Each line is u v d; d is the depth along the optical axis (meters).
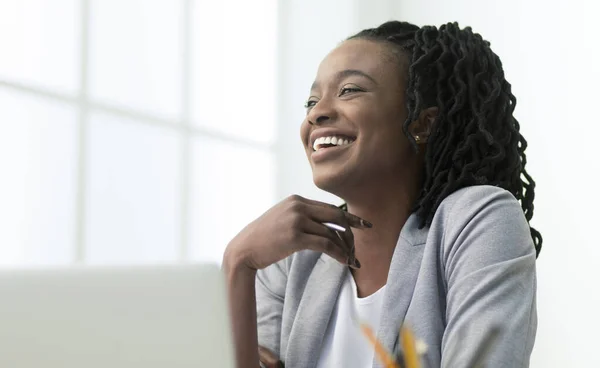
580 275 2.84
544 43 3.03
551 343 2.88
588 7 2.93
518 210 1.18
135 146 2.93
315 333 1.28
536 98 3.03
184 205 3.11
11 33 2.59
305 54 3.54
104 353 0.66
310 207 1.27
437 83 1.32
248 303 1.28
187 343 0.68
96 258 2.78
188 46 3.17
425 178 1.33
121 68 2.91
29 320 0.65
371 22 3.48
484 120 1.29
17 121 2.60
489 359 1.00
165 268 0.69
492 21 3.18
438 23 3.34
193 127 3.17
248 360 1.27
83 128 2.77
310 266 1.38
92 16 2.81
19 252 2.58
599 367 2.77
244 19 3.40
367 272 1.32
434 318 1.14
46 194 2.66
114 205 2.86
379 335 1.17
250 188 3.39
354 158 1.29
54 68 2.70
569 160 2.92
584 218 2.86
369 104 1.30
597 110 2.87
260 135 3.46
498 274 1.08
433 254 1.19
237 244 1.29
